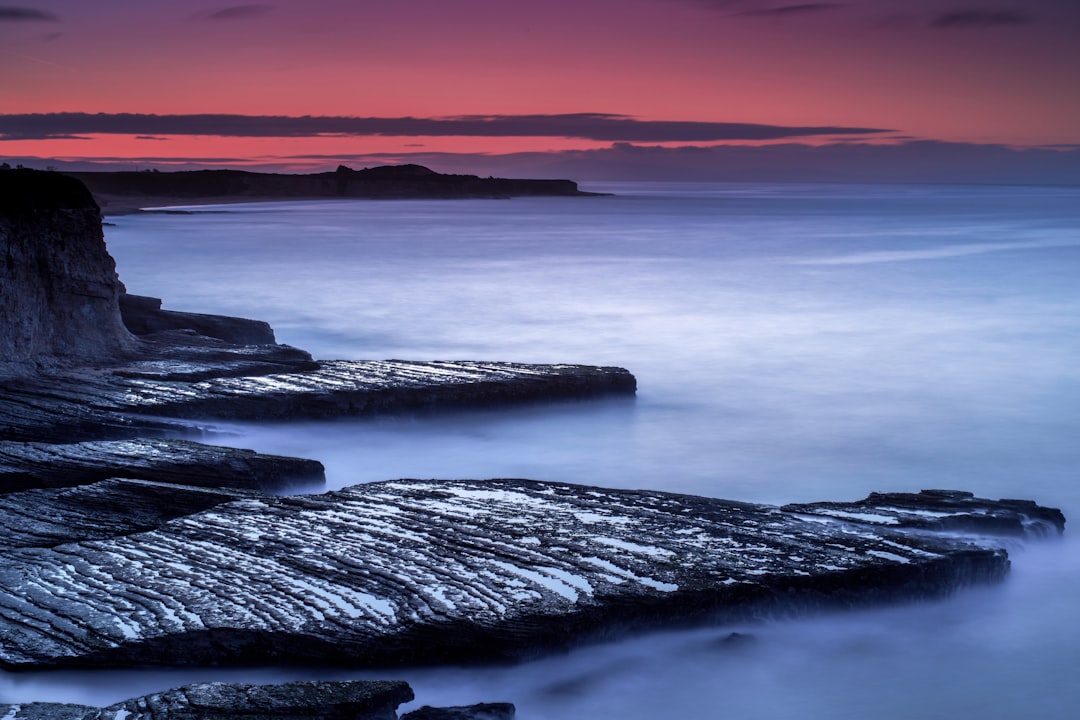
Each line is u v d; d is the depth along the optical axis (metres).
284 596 9.13
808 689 8.94
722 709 8.65
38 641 8.45
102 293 18.48
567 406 18.50
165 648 8.45
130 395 15.90
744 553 10.22
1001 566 10.59
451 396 17.27
